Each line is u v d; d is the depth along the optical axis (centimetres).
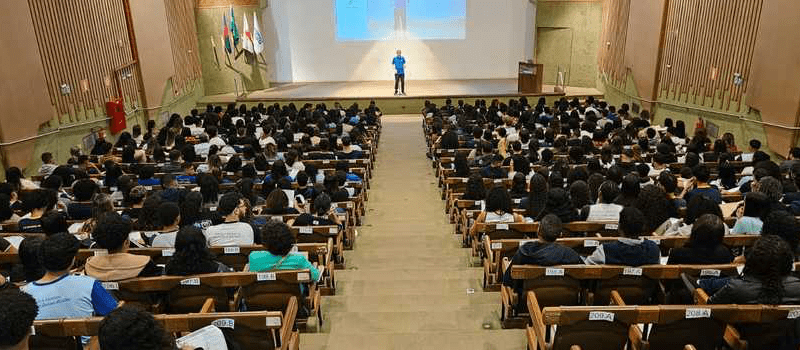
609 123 1241
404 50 2155
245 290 422
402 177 1204
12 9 938
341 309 541
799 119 1021
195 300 410
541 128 1201
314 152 1071
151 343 218
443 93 1939
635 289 421
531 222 574
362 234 836
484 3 2108
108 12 1322
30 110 977
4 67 907
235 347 338
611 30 1897
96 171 938
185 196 620
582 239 496
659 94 1559
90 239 529
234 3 1917
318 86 2109
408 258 713
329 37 2136
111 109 1286
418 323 504
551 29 2072
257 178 841
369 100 1897
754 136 1156
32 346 322
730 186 780
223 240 515
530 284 423
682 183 773
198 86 1930
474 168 928
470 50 2158
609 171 718
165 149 1112
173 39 1694
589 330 337
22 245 387
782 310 326
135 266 404
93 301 345
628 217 419
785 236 439
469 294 562
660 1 1511
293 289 425
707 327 332
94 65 1240
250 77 2003
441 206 991
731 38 1225
